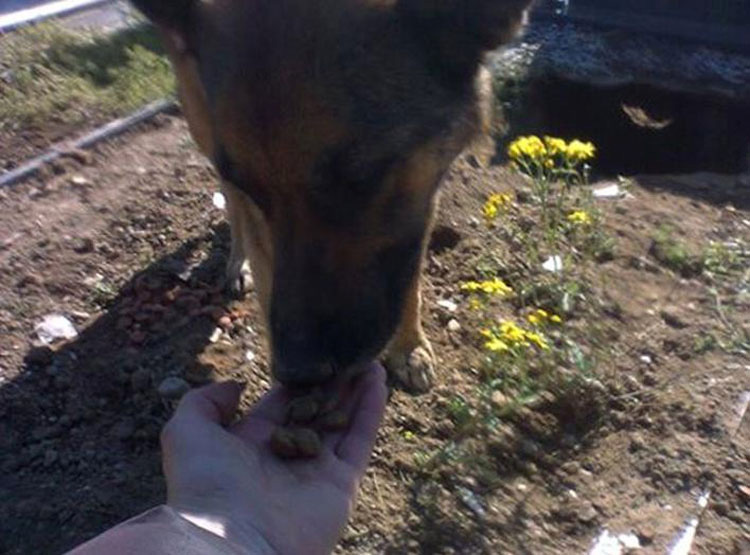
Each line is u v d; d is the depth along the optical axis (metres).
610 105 1.08
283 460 0.35
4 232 0.72
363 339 0.46
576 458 0.56
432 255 0.70
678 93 1.07
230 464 0.32
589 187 0.81
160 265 0.69
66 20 1.05
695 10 1.13
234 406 0.35
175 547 0.26
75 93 0.89
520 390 0.58
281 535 0.31
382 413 0.40
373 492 0.53
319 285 0.46
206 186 0.77
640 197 0.80
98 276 0.68
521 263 0.69
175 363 0.61
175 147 0.83
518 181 0.78
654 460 0.56
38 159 0.80
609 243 0.71
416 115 0.47
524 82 1.06
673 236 0.74
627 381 0.60
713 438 0.57
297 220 0.46
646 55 1.10
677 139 1.08
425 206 0.50
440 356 0.62
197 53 0.50
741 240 0.74
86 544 0.26
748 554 0.51
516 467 0.55
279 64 0.44
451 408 0.57
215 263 0.69
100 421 0.58
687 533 0.51
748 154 1.05
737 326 0.65
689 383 0.60
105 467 0.55
